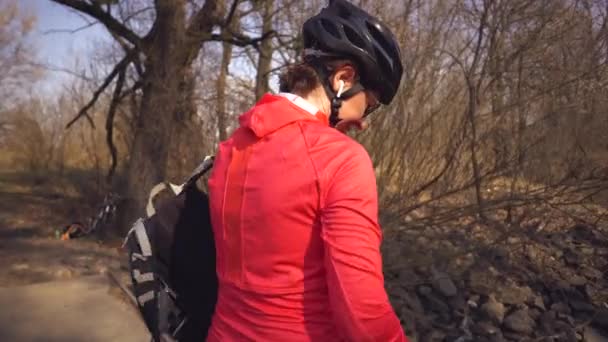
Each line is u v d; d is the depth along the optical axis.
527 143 5.40
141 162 8.70
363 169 1.19
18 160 16.05
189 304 1.61
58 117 15.17
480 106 5.64
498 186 5.55
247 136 1.37
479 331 5.07
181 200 1.66
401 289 5.48
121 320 4.74
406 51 5.53
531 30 5.67
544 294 5.66
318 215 1.19
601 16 5.61
